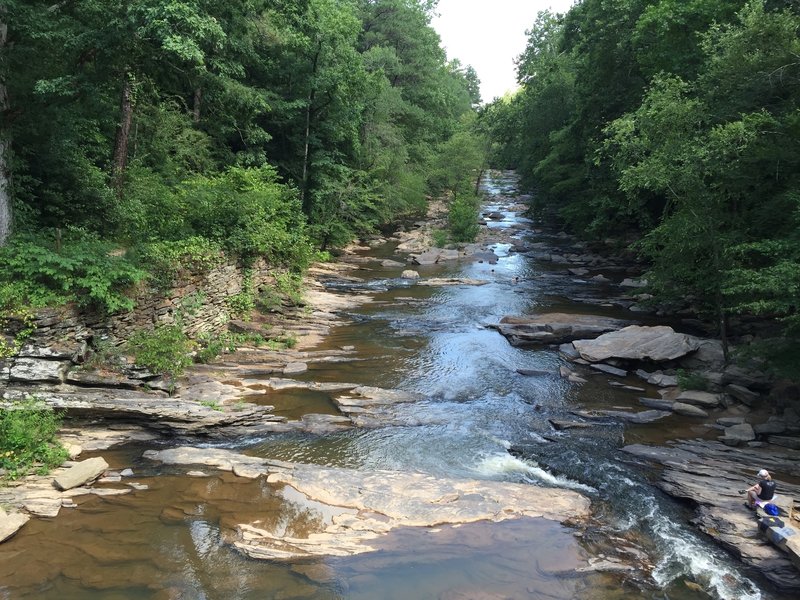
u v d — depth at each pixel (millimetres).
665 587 7438
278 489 9320
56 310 11125
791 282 11219
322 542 7926
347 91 33688
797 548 7695
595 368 16625
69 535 7703
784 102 14570
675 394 14578
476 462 11023
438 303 24328
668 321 21109
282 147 35062
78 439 10445
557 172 41562
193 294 15750
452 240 41875
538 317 21141
